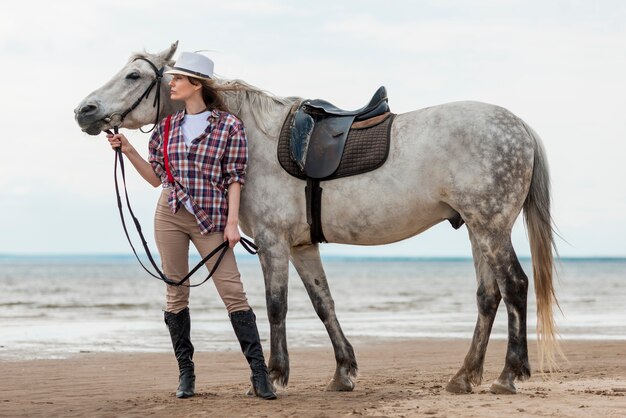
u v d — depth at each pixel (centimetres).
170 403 640
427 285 5375
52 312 2362
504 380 638
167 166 647
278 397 654
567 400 600
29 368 989
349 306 2733
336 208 661
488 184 624
